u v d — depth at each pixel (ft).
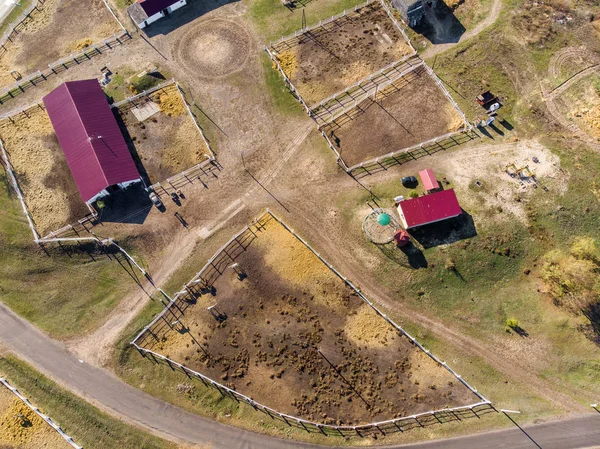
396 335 146.20
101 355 145.79
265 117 179.01
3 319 150.71
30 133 174.81
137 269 156.76
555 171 163.43
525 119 173.47
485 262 153.28
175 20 199.52
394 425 136.77
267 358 144.77
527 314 147.84
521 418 135.33
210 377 143.02
